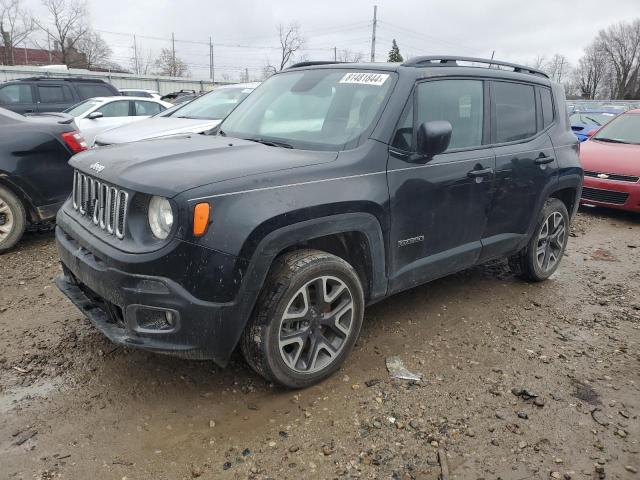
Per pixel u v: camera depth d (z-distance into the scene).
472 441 2.73
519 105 4.40
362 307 3.26
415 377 3.29
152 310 2.66
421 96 3.56
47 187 5.54
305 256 2.96
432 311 4.29
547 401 3.09
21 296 4.35
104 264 2.79
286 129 3.67
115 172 2.88
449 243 3.80
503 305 4.47
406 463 2.57
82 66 56.56
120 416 2.86
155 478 2.45
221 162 2.92
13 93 13.14
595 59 84.81
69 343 3.59
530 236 4.61
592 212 8.33
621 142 8.65
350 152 3.21
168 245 2.59
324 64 4.29
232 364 3.38
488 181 3.93
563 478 2.50
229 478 2.45
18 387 3.09
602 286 5.03
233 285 2.66
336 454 2.62
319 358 3.17
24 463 2.50
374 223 3.19
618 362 3.58
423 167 3.47
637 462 2.62
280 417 2.88
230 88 8.18
